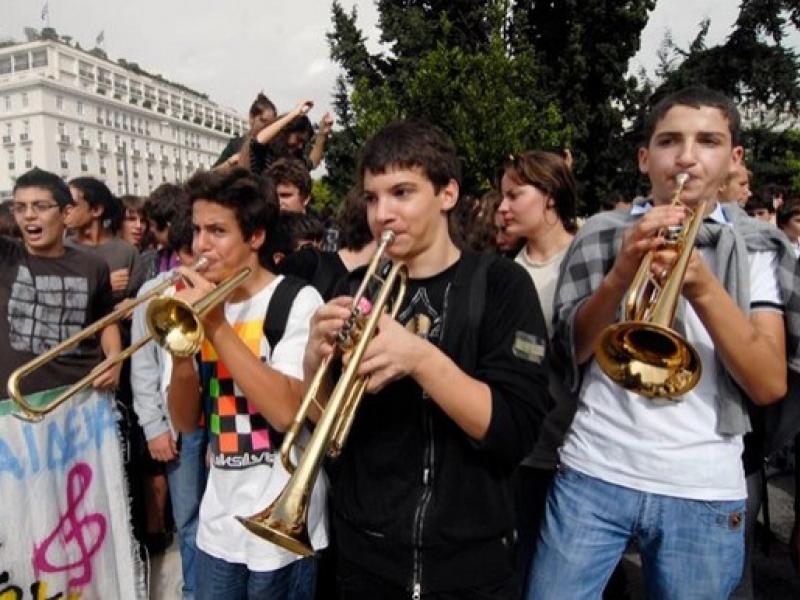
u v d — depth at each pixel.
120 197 6.17
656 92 22.89
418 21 21.80
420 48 21.70
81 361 3.04
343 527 1.83
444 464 1.72
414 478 1.72
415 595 1.70
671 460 1.97
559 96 21.67
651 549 2.04
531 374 1.70
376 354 1.53
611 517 2.05
